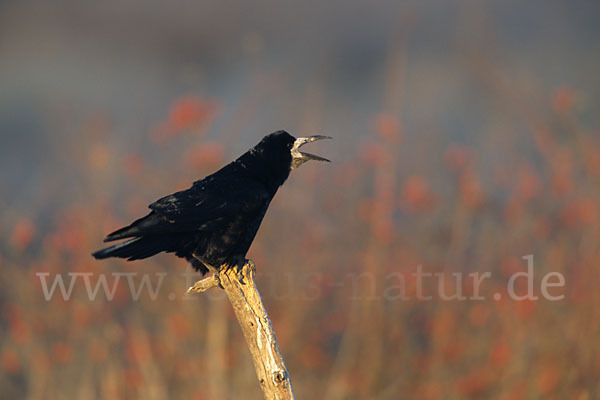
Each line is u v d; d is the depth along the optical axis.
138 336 16.47
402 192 18.25
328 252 18.00
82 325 16.80
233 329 16.81
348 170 19.14
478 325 17.12
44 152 28.05
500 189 19.64
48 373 16.80
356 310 17.44
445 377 16.81
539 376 16.05
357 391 16.80
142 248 11.50
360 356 17.19
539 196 18.09
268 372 10.18
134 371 16.39
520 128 21.14
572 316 16.66
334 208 18.56
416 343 17.73
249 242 12.08
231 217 11.83
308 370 17.34
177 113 17.41
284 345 17.14
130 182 18.62
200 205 11.79
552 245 17.58
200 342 16.64
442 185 19.41
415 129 22.17
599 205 17.39
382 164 18.44
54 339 17.22
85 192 18.78
